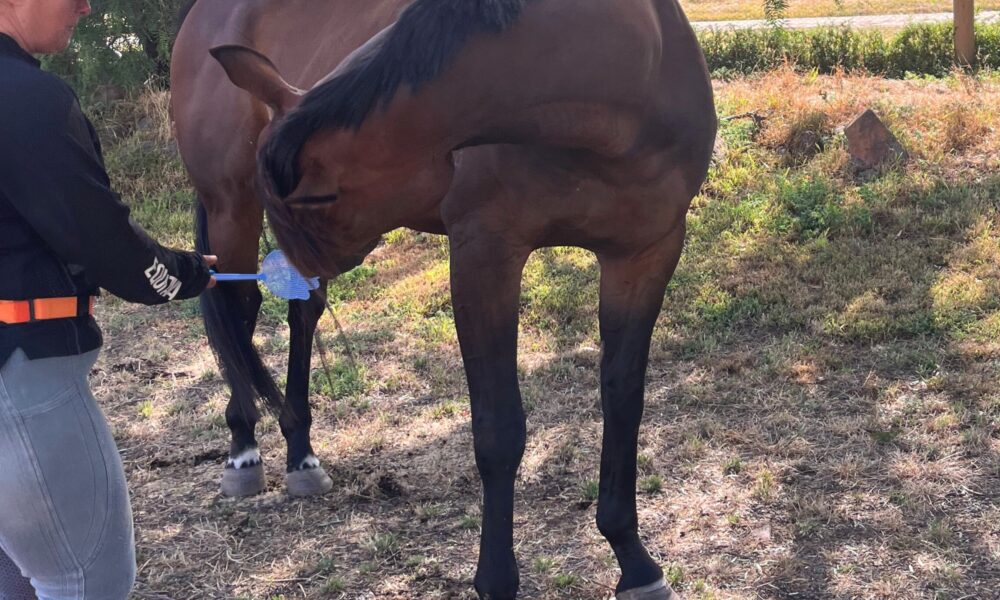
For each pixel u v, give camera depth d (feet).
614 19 6.61
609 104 6.78
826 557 9.50
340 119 6.07
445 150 6.48
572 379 14.16
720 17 56.34
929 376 13.16
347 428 13.08
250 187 10.93
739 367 13.93
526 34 6.30
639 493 10.89
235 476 11.53
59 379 5.71
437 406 13.50
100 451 5.94
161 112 26.53
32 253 5.60
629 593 8.76
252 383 10.93
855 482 10.80
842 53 35.96
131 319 17.76
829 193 19.44
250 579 9.80
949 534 9.68
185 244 21.18
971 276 15.83
